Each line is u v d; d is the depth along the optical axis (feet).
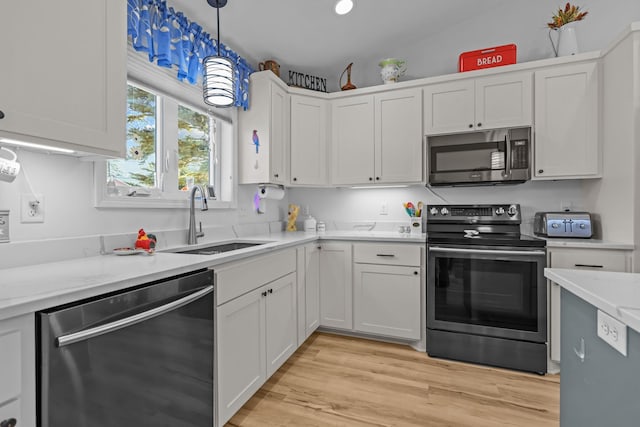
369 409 5.41
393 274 7.86
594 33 8.00
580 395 3.11
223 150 8.25
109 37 3.92
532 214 8.52
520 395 5.83
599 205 7.18
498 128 7.73
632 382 2.32
